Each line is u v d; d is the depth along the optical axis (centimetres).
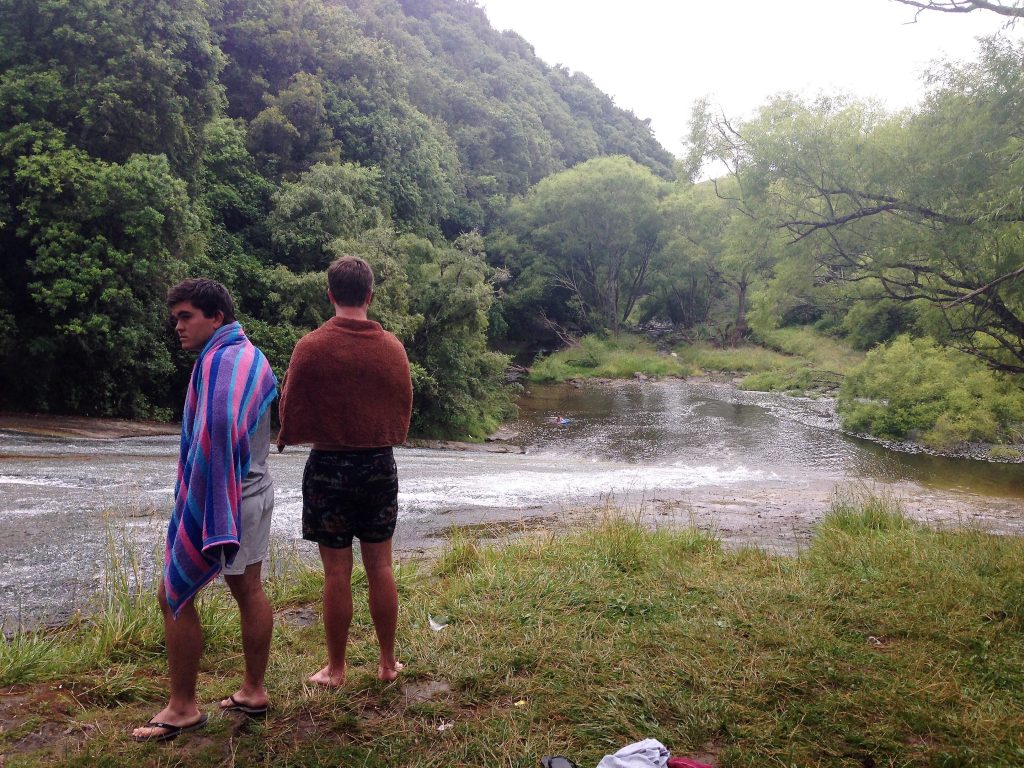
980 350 1265
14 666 308
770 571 500
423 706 285
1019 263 900
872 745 263
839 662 332
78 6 1602
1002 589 449
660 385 3406
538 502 931
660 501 977
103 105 1561
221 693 295
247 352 252
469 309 2220
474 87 6456
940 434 1842
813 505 970
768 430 2158
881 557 525
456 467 1332
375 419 280
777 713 287
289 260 2309
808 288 1303
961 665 333
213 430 233
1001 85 821
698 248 4281
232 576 258
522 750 256
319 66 3638
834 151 1085
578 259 4859
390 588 299
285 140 2978
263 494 260
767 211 1205
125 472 945
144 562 537
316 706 283
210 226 2175
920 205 966
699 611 400
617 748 262
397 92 4150
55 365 1538
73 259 1438
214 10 3206
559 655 336
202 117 1883
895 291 1198
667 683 308
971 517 930
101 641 341
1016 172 805
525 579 449
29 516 661
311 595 446
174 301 252
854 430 2111
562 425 2362
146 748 249
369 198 2952
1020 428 1836
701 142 1542
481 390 2319
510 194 5741
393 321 2014
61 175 1440
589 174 4569
